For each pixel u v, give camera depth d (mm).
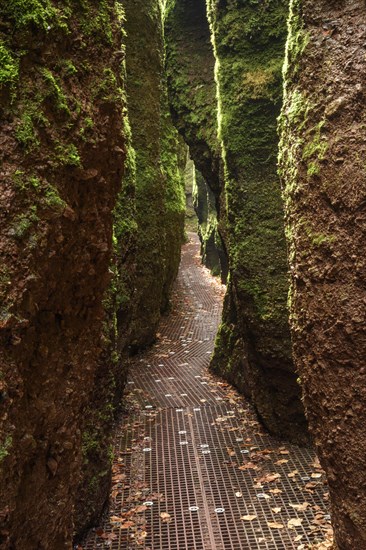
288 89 2980
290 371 5188
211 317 11531
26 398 1641
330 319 2607
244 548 3684
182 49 6988
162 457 5156
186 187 25312
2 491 1468
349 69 2576
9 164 1448
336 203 2568
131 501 4332
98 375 3859
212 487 4535
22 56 1487
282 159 3055
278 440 5406
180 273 16391
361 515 2564
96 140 1747
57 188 1585
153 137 8602
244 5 5371
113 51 1868
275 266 5289
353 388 2549
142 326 9094
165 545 3746
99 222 1860
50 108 1564
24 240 1462
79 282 1829
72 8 1681
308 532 3811
